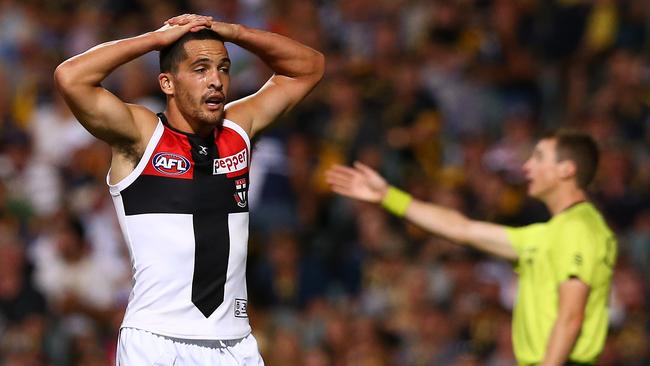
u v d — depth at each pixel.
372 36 54.34
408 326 41.09
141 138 20.69
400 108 49.59
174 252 20.77
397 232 45.03
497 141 49.59
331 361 39.75
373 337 40.03
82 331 41.44
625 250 44.62
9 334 41.12
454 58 53.47
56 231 44.16
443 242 43.53
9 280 42.00
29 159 48.75
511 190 46.00
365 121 49.06
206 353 21.03
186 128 21.12
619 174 47.12
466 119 51.31
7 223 45.25
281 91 22.58
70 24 57.12
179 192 20.83
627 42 54.31
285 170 46.34
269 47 22.19
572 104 52.59
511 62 53.88
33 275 42.72
